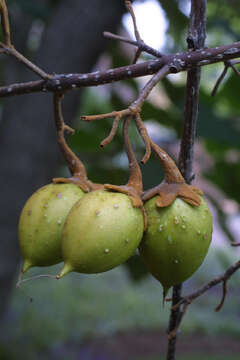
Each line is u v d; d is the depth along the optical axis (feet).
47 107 17.33
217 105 18.97
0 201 17.22
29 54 20.75
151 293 48.65
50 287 46.68
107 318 39.09
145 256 6.72
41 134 17.25
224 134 13.64
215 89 7.86
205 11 6.90
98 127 16.06
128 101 16.43
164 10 20.67
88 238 6.07
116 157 16.02
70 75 6.89
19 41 20.11
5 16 6.66
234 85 17.46
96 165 15.23
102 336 36.09
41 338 32.55
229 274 7.53
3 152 17.24
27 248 6.91
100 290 48.11
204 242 6.59
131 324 38.37
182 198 6.58
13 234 17.71
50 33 17.20
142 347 35.01
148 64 6.51
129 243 6.23
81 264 6.13
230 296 46.93
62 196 7.06
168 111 15.75
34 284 47.32
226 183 17.26
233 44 6.38
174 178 6.77
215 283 7.61
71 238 6.15
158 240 6.48
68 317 38.29
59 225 6.88
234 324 37.45
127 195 6.47
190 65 6.40
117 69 6.62
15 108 17.33
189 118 7.27
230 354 32.58
